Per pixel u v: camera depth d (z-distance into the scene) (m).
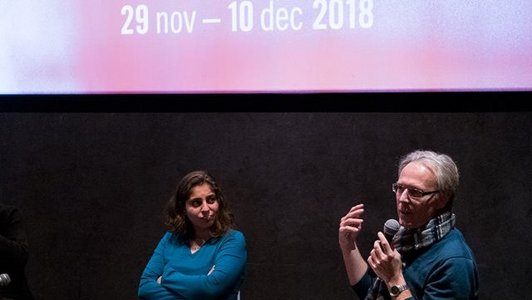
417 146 3.97
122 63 4.03
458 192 3.91
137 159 4.35
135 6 4.00
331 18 3.78
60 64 4.11
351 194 4.06
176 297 3.04
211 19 3.91
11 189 4.54
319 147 4.10
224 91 3.92
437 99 3.69
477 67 3.63
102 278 4.43
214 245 3.12
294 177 4.14
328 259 4.11
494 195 3.88
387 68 3.73
